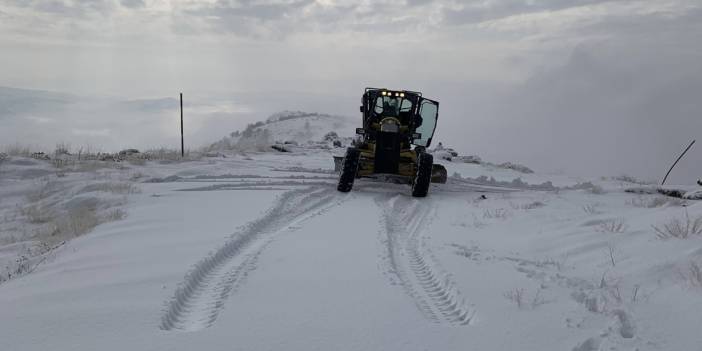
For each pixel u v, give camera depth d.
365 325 4.10
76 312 4.23
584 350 3.72
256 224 7.75
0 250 7.29
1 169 12.43
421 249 6.64
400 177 12.45
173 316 4.37
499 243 6.84
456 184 13.66
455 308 4.66
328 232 7.48
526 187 13.77
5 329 3.93
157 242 6.57
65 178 12.00
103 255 6.02
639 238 6.11
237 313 4.32
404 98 12.78
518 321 4.18
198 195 10.24
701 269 4.69
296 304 4.54
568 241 6.56
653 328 3.91
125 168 13.48
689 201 9.53
